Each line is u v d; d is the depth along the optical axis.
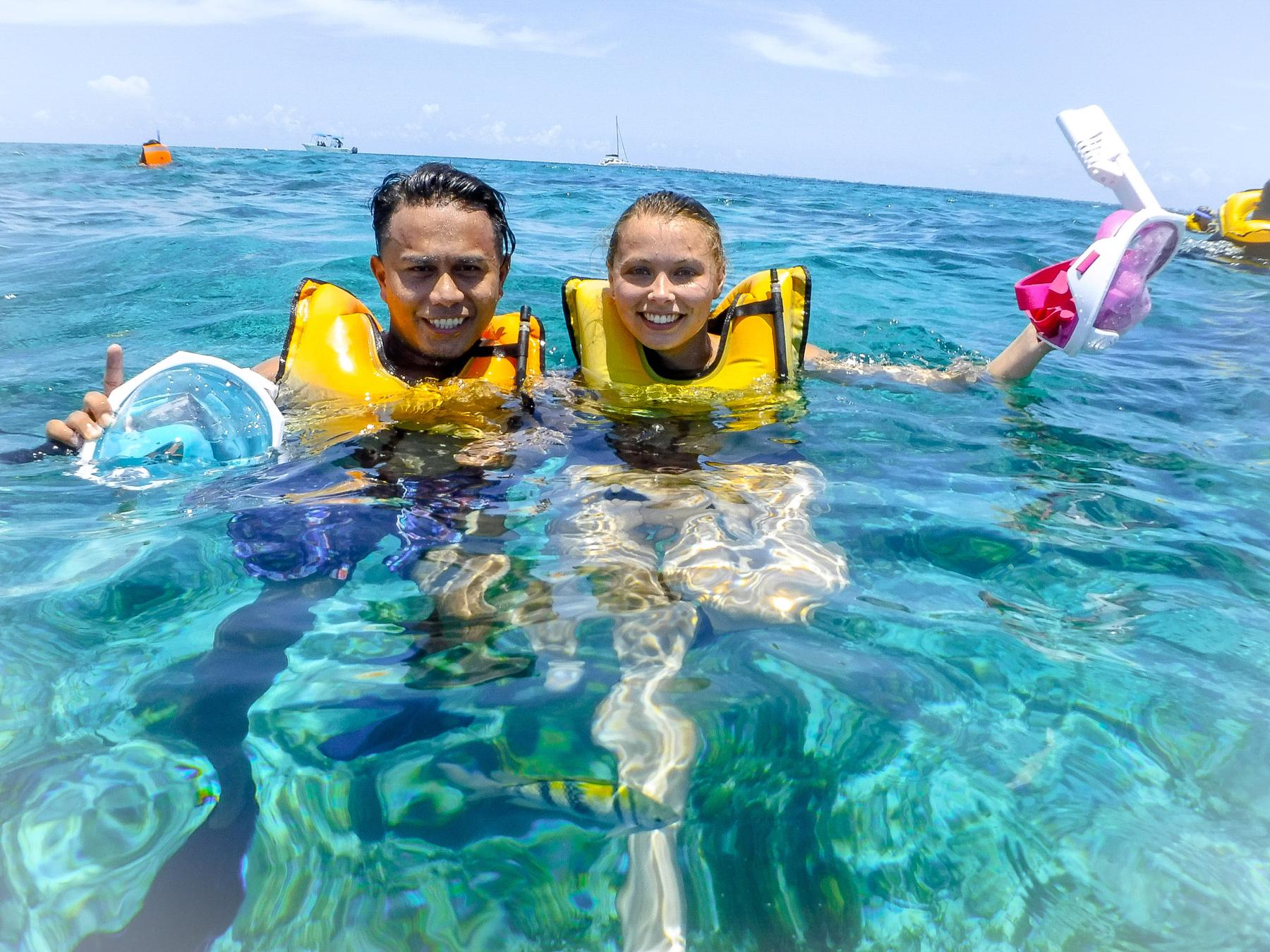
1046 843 0.46
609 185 6.36
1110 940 0.41
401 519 0.79
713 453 0.96
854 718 0.55
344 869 0.44
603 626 0.64
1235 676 0.60
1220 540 0.81
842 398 1.18
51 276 2.10
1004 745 0.53
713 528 0.78
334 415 1.03
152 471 0.90
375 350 1.10
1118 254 1.00
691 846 0.46
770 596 0.68
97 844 0.44
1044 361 1.46
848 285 2.24
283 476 0.88
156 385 0.96
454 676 0.58
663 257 1.07
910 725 0.55
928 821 0.48
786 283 1.21
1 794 0.47
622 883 0.44
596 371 1.16
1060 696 0.58
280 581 0.69
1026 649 0.63
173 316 1.73
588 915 0.42
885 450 1.01
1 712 0.54
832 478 0.92
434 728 0.53
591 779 0.50
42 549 0.74
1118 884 0.44
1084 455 1.02
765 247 2.94
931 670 0.60
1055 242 3.47
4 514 0.80
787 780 0.50
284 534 0.76
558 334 1.66
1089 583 0.73
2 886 0.42
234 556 0.73
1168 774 0.51
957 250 3.07
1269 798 0.50
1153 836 0.47
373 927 0.41
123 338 1.56
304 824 0.46
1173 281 2.39
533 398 1.09
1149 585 0.72
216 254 2.38
